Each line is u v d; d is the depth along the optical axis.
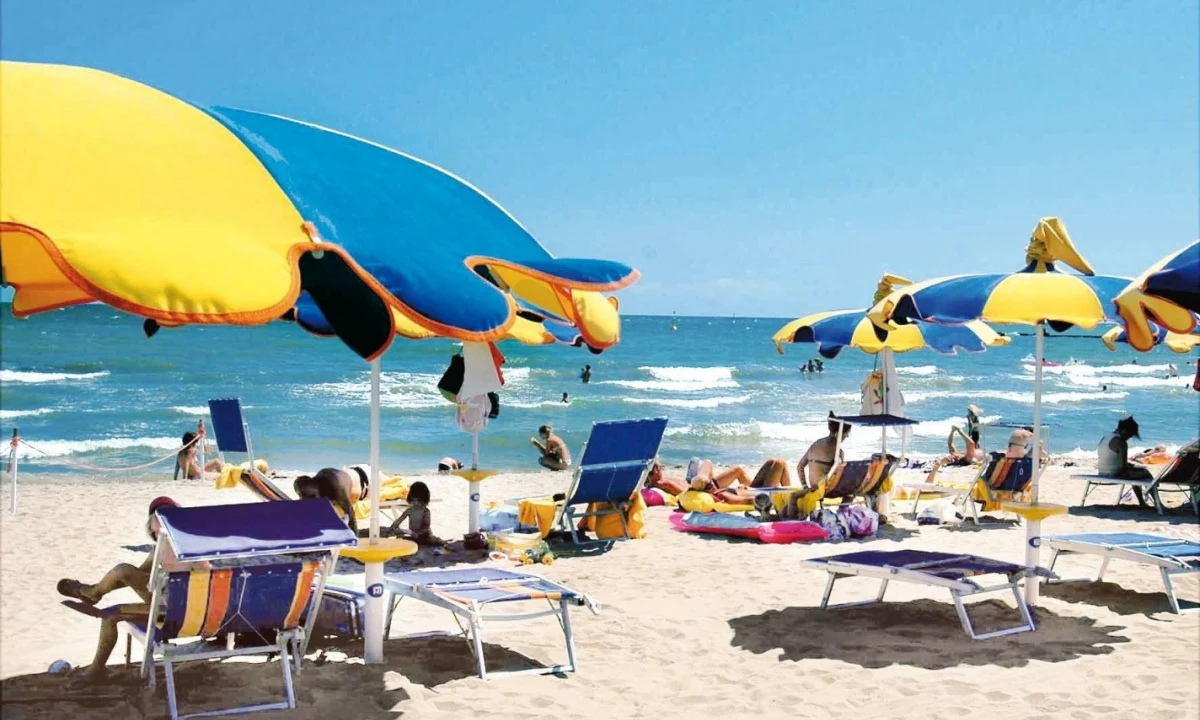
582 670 6.01
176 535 4.75
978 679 5.89
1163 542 7.76
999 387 49.19
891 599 7.81
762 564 9.14
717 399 39.47
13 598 8.05
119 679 5.55
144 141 3.93
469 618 5.68
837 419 10.70
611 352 75.75
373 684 5.52
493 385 9.73
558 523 10.99
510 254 4.98
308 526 5.05
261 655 6.00
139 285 3.29
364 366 53.03
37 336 73.12
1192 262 4.46
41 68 4.12
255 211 3.96
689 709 5.40
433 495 14.23
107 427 27.50
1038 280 6.33
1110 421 32.62
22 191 3.40
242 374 46.47
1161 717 5.32
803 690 5.71
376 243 4.22
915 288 6.57
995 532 10.95
